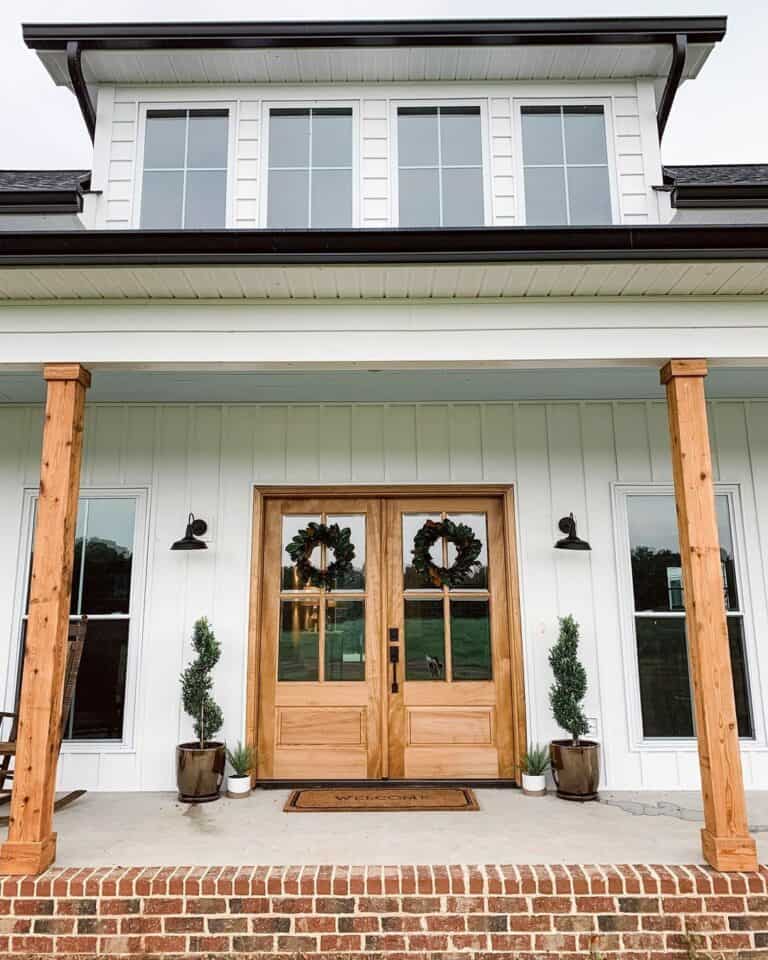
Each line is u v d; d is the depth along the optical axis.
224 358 3.37
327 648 4.91
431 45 4.71
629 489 5.00
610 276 3.20
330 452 5.04
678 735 4.73
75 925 2.87
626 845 3.36
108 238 3.01
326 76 4.95
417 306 3.42
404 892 2.90
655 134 4.94
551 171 4.96
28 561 4.94
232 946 2.86
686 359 3.37
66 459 3.27
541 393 4.86
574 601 4.84
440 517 5.08
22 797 3.00
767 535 4.92
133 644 4.80
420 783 4.68
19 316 3.38
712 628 3.12
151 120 5.04
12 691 4.77
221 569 4.89
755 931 2.85
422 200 4.90
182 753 4.32
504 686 4.84
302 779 4.73
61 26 4.63
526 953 2.85
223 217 4.90
